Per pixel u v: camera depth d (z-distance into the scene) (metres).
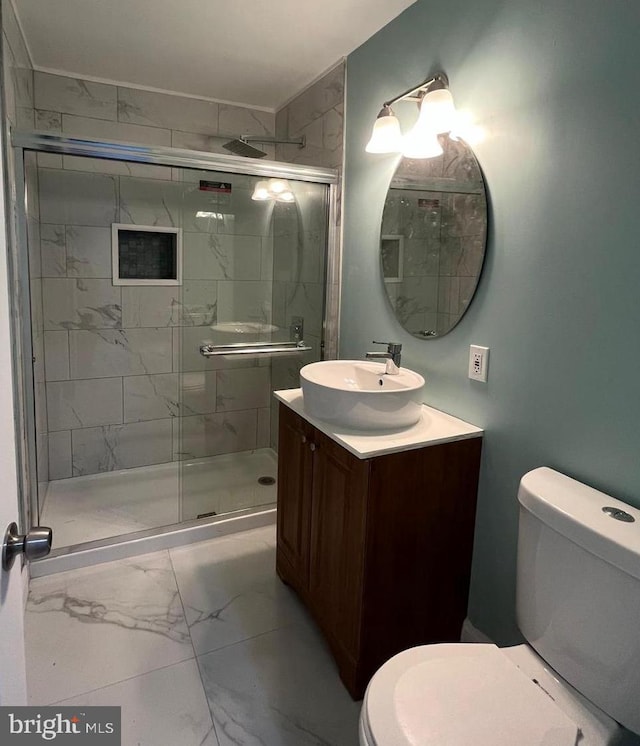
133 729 1.41
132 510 2.54
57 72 2.48
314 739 1.41
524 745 0.95
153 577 2.10
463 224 1.64
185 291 2.72
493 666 1.13
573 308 1.29
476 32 1.54
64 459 2.84
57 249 2.63
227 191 2.64
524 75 1.38
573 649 1.11
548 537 1.16
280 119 2.94
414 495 1.51
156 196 2.78
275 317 2.75
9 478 0.74
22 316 2.01
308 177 2.38
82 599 1.95
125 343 2.88
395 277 2.03
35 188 2.39
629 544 0.98
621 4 1.13
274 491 2.69
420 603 1.61
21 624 0.82
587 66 1.21
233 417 2.98
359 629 1.50
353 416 1.56
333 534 1.62
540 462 1.42
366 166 2.18
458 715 1.00
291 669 1.64
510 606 1.56
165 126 2.74
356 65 2.19
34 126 2.46
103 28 2.05
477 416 1.64
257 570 2.17
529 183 1.39
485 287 1.57
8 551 0.70
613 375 1.21
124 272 2.81
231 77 2.53
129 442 2.98
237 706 1.50
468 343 1.66
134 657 1.67
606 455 1.24
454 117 1.58
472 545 1.69
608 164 1.18
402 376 1.82
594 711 1.07
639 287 1.14
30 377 2.03
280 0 1.82
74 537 2.26
